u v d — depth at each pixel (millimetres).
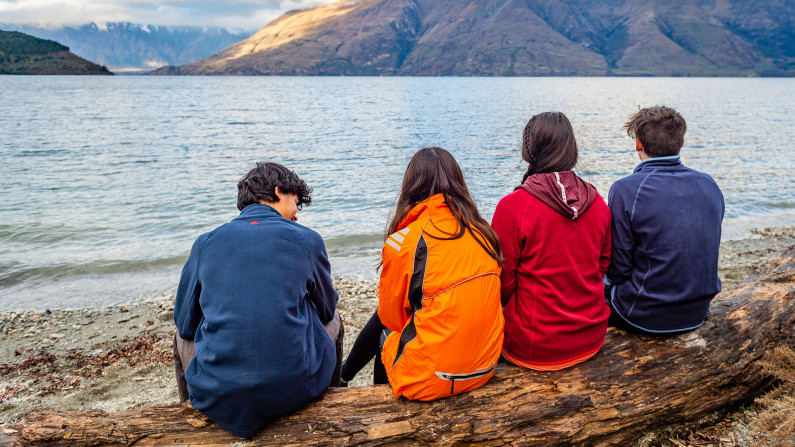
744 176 16797
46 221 11141
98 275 7992
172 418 2324
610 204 2713
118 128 34219
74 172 17562
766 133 29297
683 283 2586
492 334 2354
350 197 13891
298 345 2227
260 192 2609
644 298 2684
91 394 4391
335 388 2568
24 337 5688
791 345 2838
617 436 2488
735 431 2641
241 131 33531
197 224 11156
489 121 40719
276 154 22844
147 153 22781
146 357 5156
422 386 2334
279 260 2281
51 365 4965
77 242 9734
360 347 3018
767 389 2842
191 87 142375
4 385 4539
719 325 2869
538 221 2365
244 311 2154
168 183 15664
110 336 5727
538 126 2508
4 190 14320
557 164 2455
